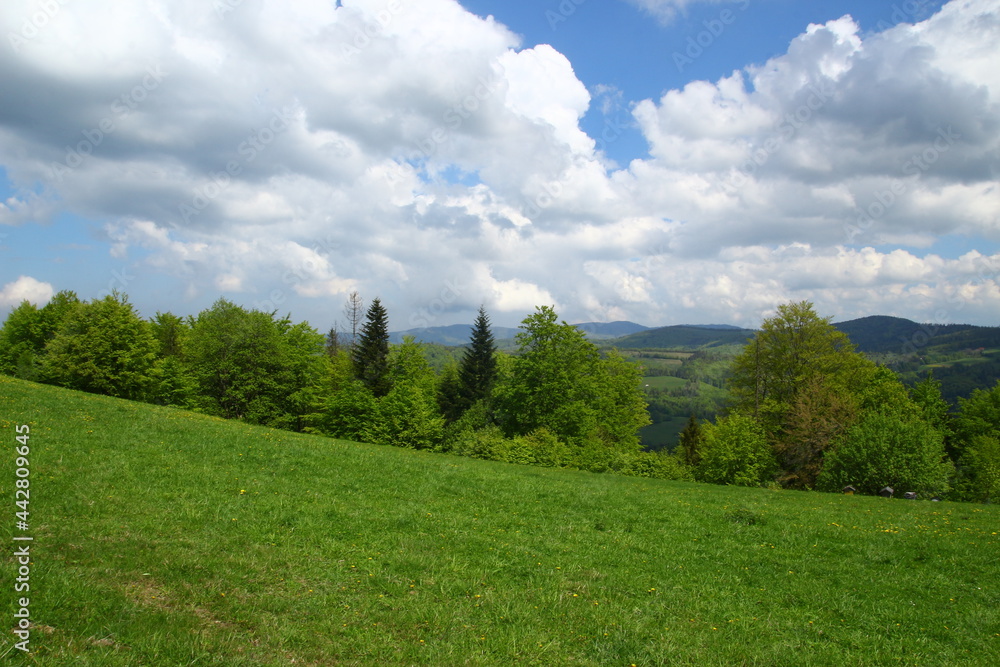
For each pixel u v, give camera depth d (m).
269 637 7.31
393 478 19.33
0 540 9.04
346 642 7.54
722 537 15.44
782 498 25.75
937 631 9.60
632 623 9.11
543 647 7.99
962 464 52.16
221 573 9.23
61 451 16.02
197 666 6.27
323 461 20.33
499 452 42.28
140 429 20.92
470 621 8.75
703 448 44.62
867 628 9.69
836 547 14.76
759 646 8.62
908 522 18.59
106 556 9.12
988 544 15.11
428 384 66.62
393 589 9.66
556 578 11.04
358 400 50.16
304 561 10.51
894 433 35.19
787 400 47.50
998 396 57.25
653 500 20.64
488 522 15.09
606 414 59.53
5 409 20.42
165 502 12.91
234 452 19.50
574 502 18.73
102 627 6.76
